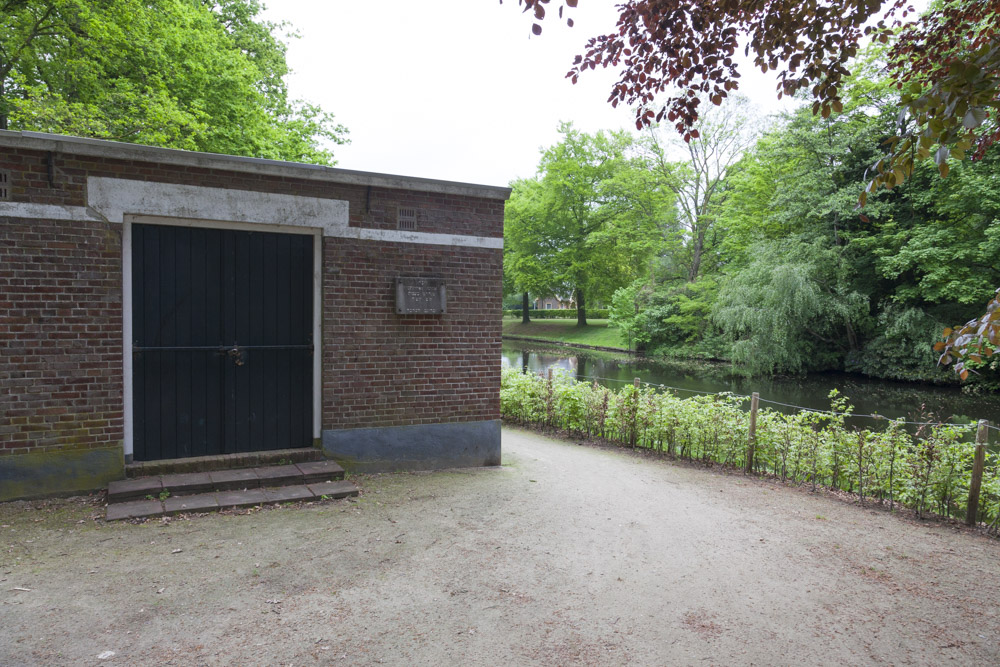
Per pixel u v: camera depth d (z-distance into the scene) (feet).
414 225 21.75
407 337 21.85
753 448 24.81
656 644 10.88
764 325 72.90
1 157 15.93
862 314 74.84
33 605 11.30
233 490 18.12
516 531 16.39
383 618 11.42
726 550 15.69
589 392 32.53
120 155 17.19
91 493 17.33
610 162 123.44
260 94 55.72
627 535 16.49
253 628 10.87
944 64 9.73
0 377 16.11
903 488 20.39
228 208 18.80
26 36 37.42
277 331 20.10
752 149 98.84
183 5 44.96
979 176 58.44
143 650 10.03
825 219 75.82
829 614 12.31
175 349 18.61
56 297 16.69
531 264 133.69
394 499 18.71
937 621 12.18
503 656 10.30
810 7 11.79
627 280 128.47
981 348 9.54
